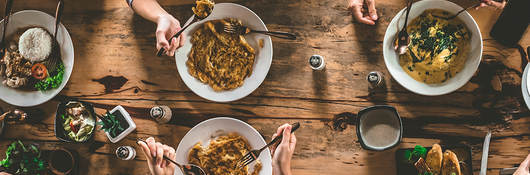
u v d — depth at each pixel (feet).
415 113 5.67
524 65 5.48
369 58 5.76
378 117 5.44
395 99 5.71
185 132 5.99
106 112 6.13
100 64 6.18
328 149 5.78
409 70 5.46
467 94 5.60
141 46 6.12
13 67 5.96
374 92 5.74
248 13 5.63
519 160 5.49
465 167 5.38
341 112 5.78
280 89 5.89
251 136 5.68
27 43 5.78
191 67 5.81
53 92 5.99
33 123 6.23
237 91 5.74
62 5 5.78
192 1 6.02
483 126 5.56
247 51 5.74
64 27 5.89
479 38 5.18
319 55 5.82
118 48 6.16
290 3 5.92
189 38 5.82
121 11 6.17
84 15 6.23
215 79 5.78
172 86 6.04
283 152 5.27
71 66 5.96
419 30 5.45
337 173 5.77
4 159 6.05
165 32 5.59
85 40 6.22
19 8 6.35
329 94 5.81
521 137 5.49
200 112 5.98
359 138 5.25
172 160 5.60
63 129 5.81
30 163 5.90
